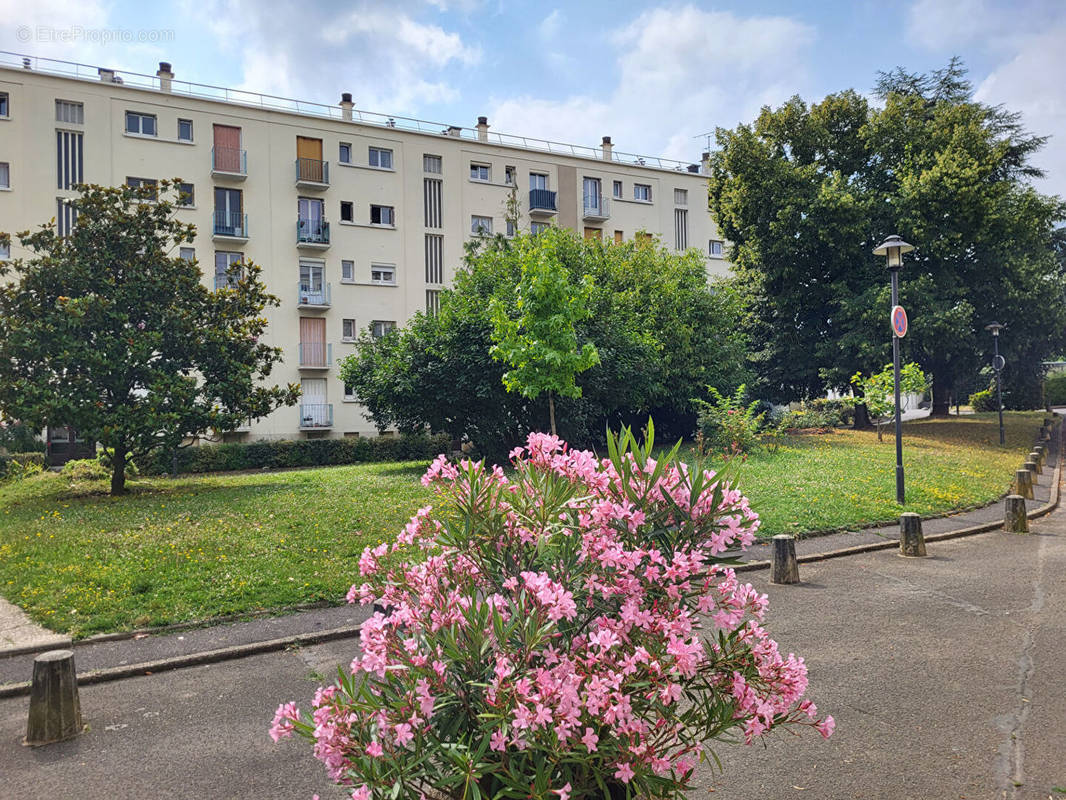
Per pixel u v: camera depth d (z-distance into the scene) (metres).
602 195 40.19
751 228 25.98
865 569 9.14
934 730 4.49
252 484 16.84
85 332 14.88
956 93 32.97
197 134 29.81
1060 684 5.18
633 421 24.67
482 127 38.00
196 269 16.45
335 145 32.56
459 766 2.27
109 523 11.19
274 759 4.28
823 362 27.25
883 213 25.11
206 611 7.19
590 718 2.44
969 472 16.80
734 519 2.82
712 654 2.76
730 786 3.84
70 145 27.50
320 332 31.92
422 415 19.05
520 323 14.88
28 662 6.05
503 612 2.67
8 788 3.98
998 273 26.69
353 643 6.54
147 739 4.59
